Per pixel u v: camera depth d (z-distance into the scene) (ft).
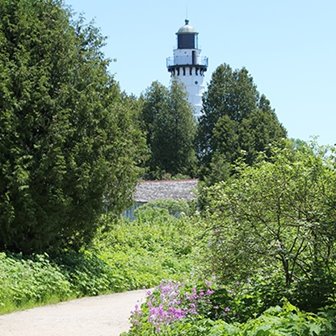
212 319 29.04
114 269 56.03
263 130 186.19
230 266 30.45
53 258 52.11
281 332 21.59
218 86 219.41
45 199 49.14
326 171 29.19
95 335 33.04
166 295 30.71
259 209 30.07
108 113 53.31
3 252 47.29
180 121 228.84
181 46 286.66
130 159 55.83
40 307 41.70
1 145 47.37
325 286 28.45
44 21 52.31
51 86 50.52
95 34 56.39
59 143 49.19
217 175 155.74
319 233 28.66
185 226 79.66
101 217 55.36
